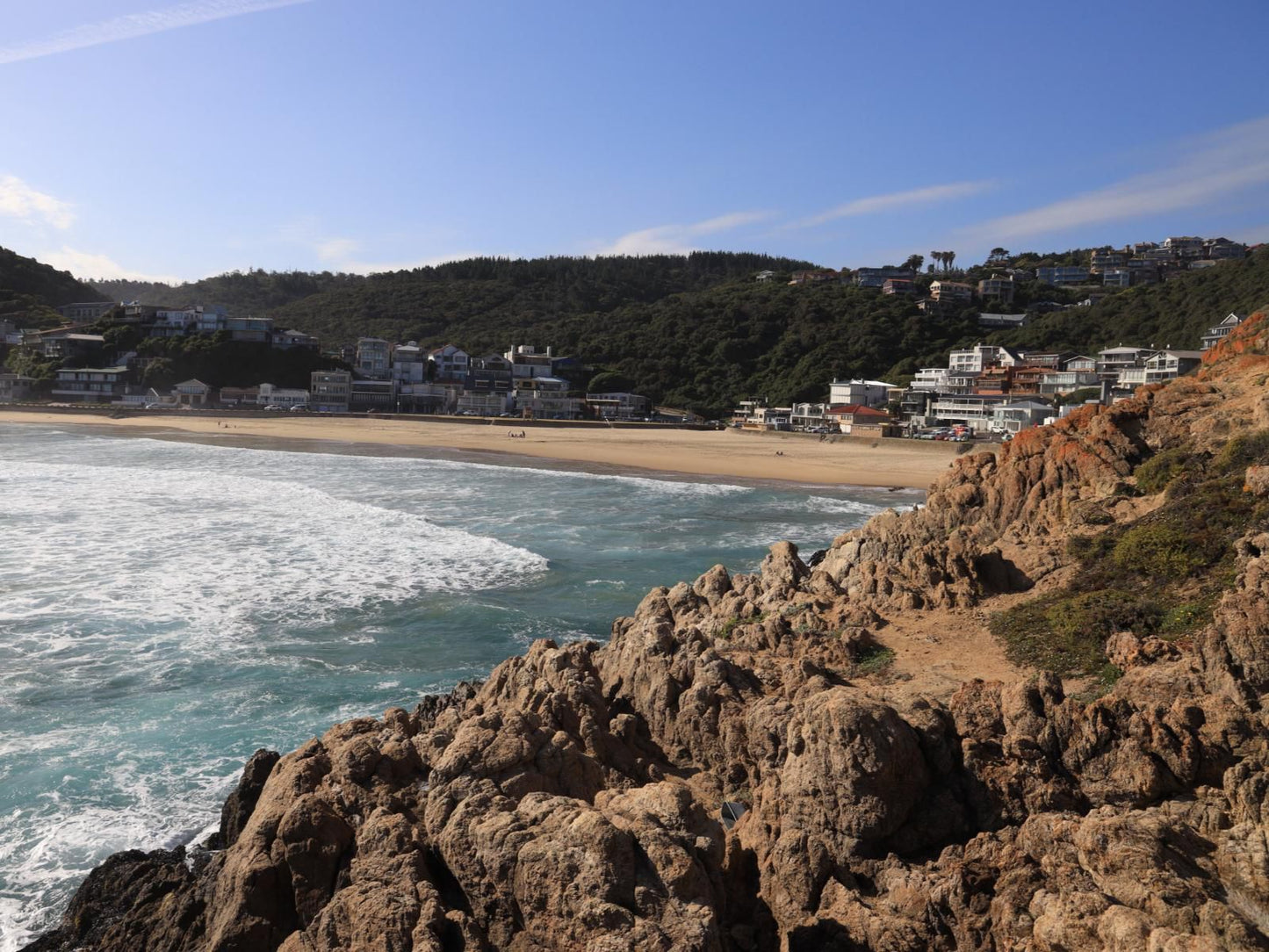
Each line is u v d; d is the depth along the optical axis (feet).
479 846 34.60
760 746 46.83
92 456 266.36
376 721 51.16
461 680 79.25
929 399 460.14
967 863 36.06
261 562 119.55
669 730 54.19
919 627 65.87
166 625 91.71
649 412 571.69
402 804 40.63
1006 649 60.49
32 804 57.88
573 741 45.11
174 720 70.08
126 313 570.05
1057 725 41.37
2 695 73.97
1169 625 57.98
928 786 40.70
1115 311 557.33
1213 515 67.77
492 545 133.69
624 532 151.53
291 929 38.73
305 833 39.09
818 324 633.61
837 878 38.24
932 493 90.79
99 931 45.70
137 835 54.75
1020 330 576.20
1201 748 38.99
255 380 536.01
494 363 609.01
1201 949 26.37
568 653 63.00
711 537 147.84
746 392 592.19
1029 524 81.10
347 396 526.98
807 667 54.65
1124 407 87.92
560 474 250.37
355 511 164.76
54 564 115.55
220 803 58.39
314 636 89.92
